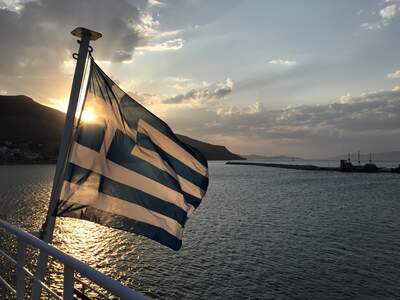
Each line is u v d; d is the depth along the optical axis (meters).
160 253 44.56
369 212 77.12
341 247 47.41
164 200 6.18
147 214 6.02
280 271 37.47
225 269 38.16
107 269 38.81
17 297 4.69
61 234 55.62
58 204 5.53
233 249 46.25
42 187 125.38
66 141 5.62
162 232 6.07
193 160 6.64
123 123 6.13
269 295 31.33
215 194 115.88
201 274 36.66
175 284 34.03
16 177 175.88
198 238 52.53
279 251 45.28
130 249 46.69
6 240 46.25
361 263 40.25
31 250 41.12
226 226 61.91
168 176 6.29
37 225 60.44
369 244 49.03
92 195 5.73
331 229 59.62
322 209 82.06
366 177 197.25
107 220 5.78
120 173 5.99
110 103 6.08
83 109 5.87
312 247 47.44
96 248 47.41
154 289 32.94
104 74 6.11
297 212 77.81
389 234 55.41
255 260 41.38
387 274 36.59
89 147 5.80
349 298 30.88
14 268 35.72
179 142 6.45
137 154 6.18
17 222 62.78
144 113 6.28
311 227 61.31
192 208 6.70
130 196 5.97
